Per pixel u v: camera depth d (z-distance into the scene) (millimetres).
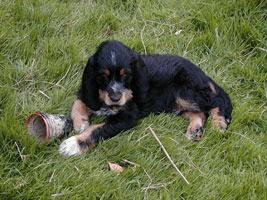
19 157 1869
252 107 2162
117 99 1909
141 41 2285
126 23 2383
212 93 2080
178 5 2477
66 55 2170
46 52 2170
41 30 2234
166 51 2311
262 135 2080
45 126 1940
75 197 1789
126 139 1961
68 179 1825
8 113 1946
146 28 2387
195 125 2037
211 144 2016
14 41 2154
